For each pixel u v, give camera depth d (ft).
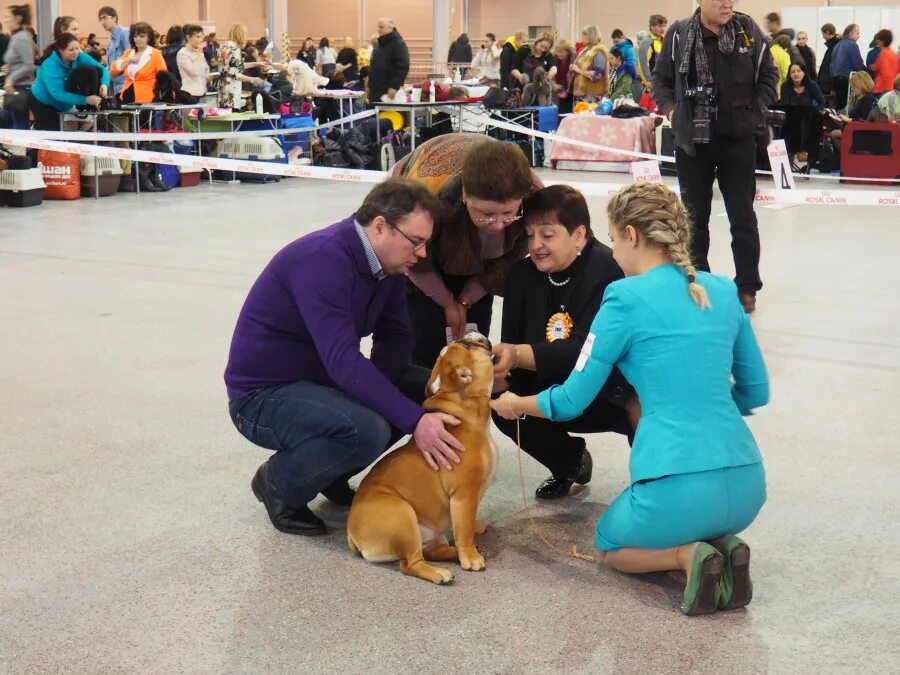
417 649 8.06
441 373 9.29
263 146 41.73
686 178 19.77
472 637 8.23
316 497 11.21
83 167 36.52
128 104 37.52
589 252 10.02
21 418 13.74
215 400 14.57
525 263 10.39
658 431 8.41
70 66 35.50
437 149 10.82
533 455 11.04
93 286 22.06
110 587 9.12
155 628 8.41
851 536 10.17
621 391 9.99
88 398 14.62
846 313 19.95
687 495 8.29
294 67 49.93
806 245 27.84
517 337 10.44
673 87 19.86
